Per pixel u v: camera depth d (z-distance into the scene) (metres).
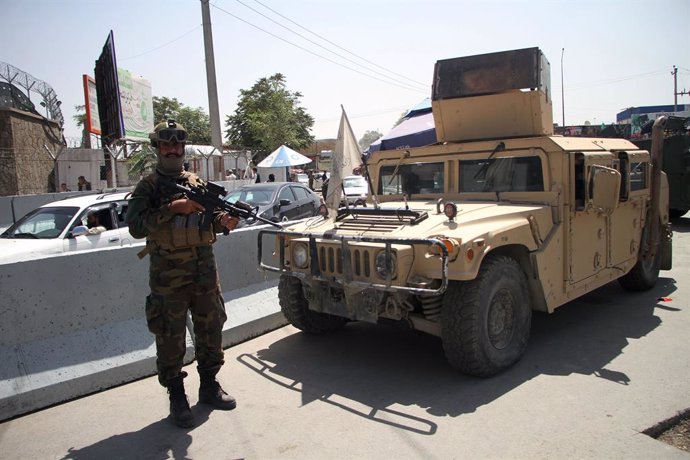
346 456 3.17
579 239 5.13
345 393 4.09
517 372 4.36
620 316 5.82
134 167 22.11
